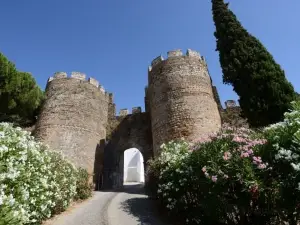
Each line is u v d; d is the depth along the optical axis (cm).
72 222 738
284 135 430
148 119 2309
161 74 1900
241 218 576
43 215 678
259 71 1322
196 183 646
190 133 1571
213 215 585
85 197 1229
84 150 1947
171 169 795
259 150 501
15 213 393
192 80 1781
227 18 1670
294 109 468
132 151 4309
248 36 1554
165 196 793
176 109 1681
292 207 430
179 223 720
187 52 1931
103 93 2419
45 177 676
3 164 468
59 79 2172
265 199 488
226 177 521
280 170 454
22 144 548
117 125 2375
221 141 604
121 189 1947
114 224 710
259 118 1243
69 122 1972
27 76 1548
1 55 1360
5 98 1373
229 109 2017
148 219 768
